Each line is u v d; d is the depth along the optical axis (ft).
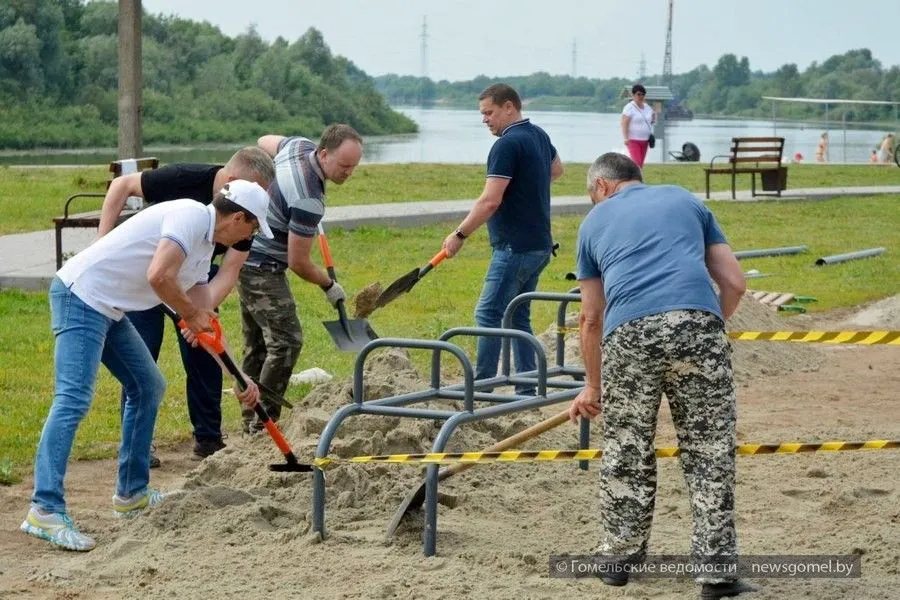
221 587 20.43
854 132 349.41
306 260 29.22
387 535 22.56
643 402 19.49
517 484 26.63
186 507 23.97
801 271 62.69
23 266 55.98
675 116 431.43
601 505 20.35
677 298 19.08
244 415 30.86
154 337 28.17
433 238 74.28
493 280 32.50
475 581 20.48
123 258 23.09
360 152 28.89
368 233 74.64
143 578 21.01
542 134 32.86
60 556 22.59
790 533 23.38
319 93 346.33
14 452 29.68
